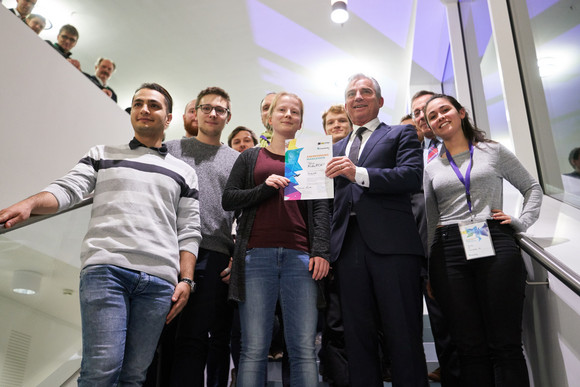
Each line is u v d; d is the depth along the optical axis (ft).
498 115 10.48
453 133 7.47
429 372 8.45
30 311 6.83
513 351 5.87
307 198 6.27
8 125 9.55
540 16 8.50
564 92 7.63
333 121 10.53
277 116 7.23
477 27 12.71
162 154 6.75
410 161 6.51
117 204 5.81
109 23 19.54
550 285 6.35
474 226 6.49
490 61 11.27
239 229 6.54
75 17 19.20
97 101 12.74
